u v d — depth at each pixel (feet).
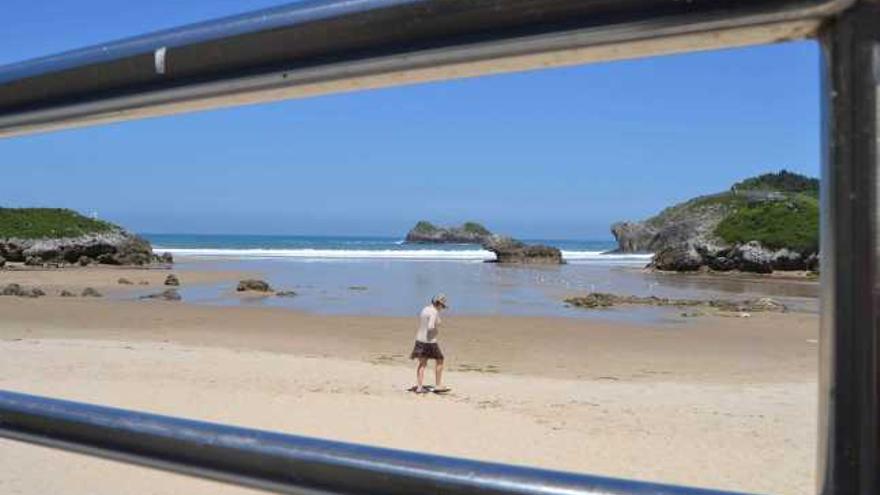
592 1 2.35
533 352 65.51
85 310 99.50
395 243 557.74
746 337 79.77
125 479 19.77
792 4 2.17
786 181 388.37
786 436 30.91
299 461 3.00
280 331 79.15
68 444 3.57
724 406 37.70
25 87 3.58
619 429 31.83
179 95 3.21
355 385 41.52
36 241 220.64
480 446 28.58
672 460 27.09
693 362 60.18
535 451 28.04
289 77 2.93
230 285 153.69
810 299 138.62
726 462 26.89
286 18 2.85
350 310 105.81
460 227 591.37
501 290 152.05
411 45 2.67
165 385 38.65
